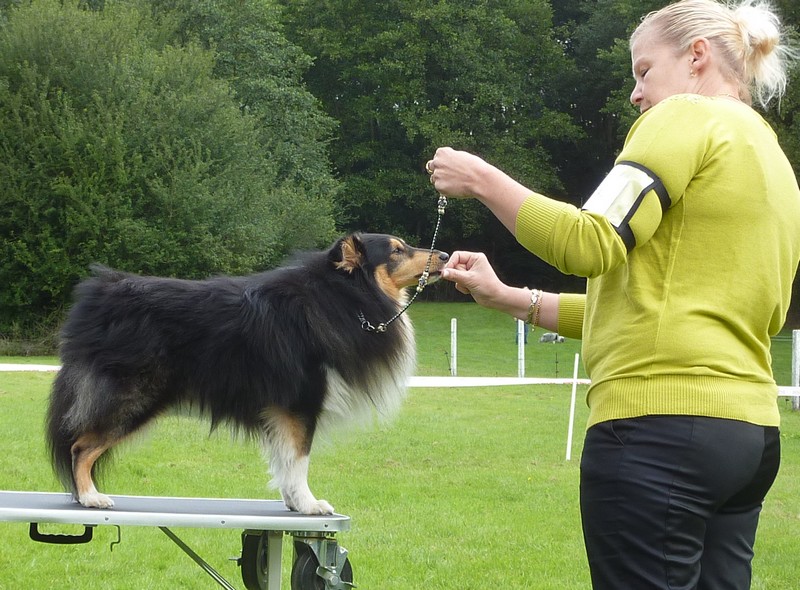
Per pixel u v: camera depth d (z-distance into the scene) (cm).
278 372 503
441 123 4438
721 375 269
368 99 4566
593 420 287
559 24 5228
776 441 283
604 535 278
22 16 3073
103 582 646
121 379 500
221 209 3150
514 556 720
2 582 636
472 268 387
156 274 3108
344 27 4619
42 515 412
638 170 269
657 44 306
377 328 530
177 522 423
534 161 4569
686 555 270
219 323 512
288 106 4125
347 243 538
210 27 3878
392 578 660
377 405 545
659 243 277
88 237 2984
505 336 3497
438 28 4462
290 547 796
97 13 3238
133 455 1061
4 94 2936
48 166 2964
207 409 522
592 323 297
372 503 897
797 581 671
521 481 1012
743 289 273
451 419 1477
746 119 283
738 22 301
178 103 3167
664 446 268
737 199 272
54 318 3019
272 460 517
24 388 1647
